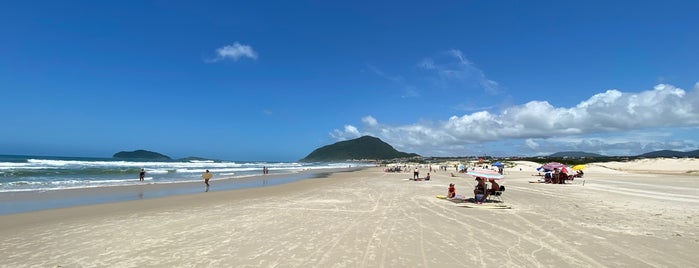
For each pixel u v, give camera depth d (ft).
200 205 50.62
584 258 23.16
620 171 188.44
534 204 49.26
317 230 31.73
